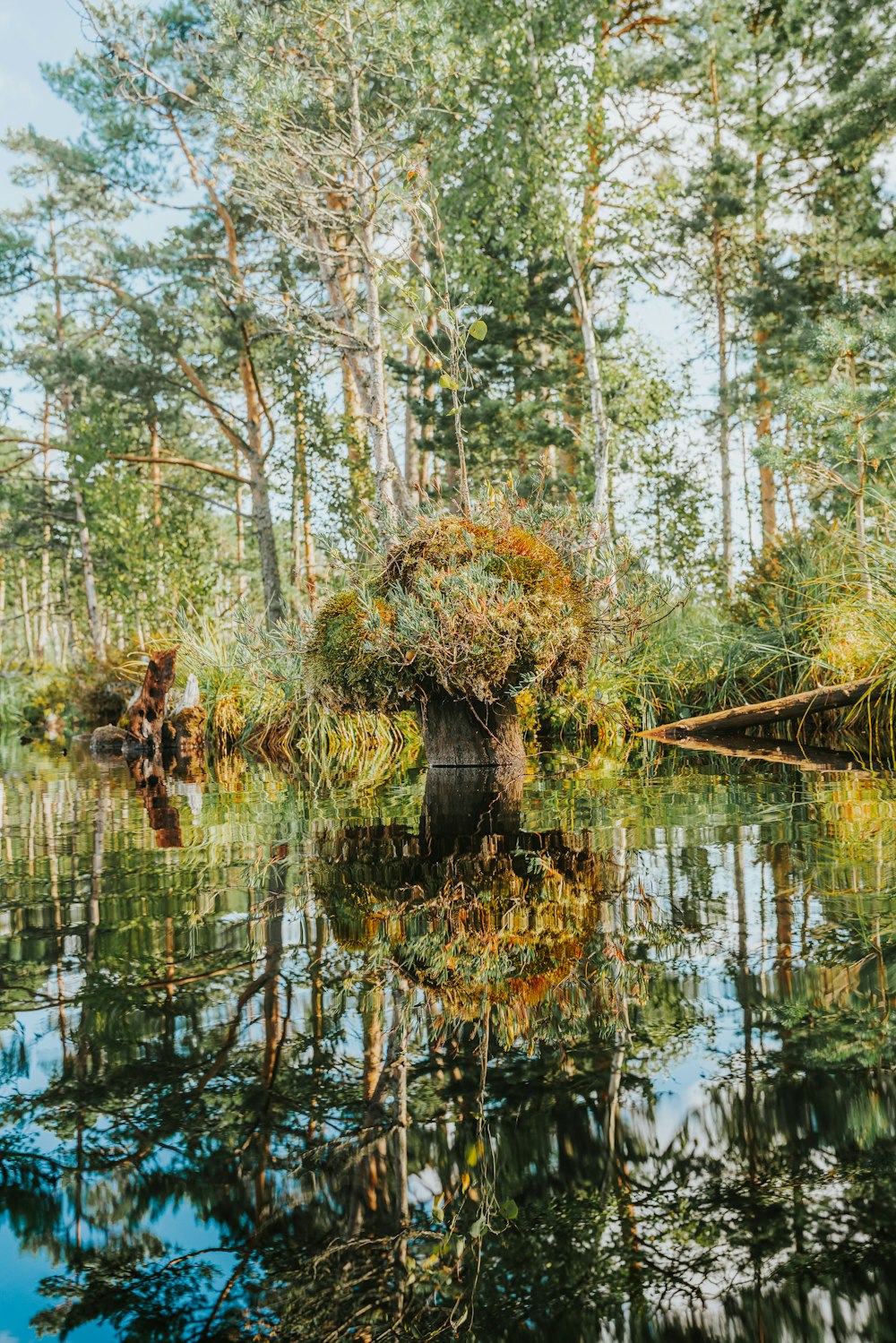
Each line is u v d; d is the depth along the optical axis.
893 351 7.11
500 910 1.67
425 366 14.25
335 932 1.55
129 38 12.24
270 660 6.79
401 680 4.30
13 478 22.72
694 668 7.00
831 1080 0.92
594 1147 0.82
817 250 15.45
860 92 14.55
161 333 15.48
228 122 7.62
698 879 1.87
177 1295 0.65
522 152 10.41
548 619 4.17
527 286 13.80
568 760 4.76
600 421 10.52
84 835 2.87
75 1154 0.85
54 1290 0.66
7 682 20.02
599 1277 0.66
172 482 22.72
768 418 16.47
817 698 5.30
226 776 5.20
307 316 8.55
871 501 7.02
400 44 7.50
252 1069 1.01
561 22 10.09
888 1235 0.69
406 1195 0.77
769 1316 0.61
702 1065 0.97
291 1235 0.72
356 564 4.64
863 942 1.38
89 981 1.33
